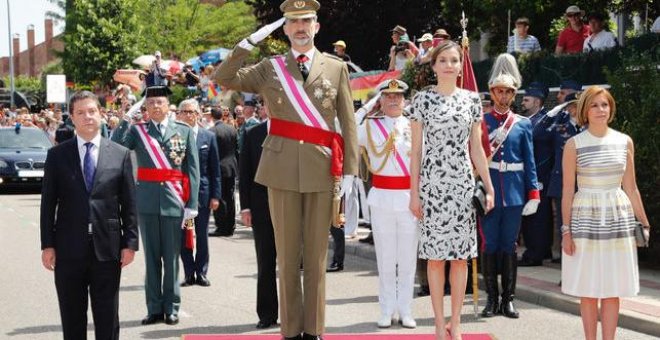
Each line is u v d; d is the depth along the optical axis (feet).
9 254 55.26
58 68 254.47
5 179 97.55
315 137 28.76
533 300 40.47
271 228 35.29
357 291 43.42
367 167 36.40
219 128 64.80
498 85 37.47
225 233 66.08
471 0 81.51
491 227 37.27
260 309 35.60
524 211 37.68
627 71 45.47
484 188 29.84
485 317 37.32
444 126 29.73
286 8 28.96
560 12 76.43
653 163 43.91
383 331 34.65
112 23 175.94
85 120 26.55
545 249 47.88
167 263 36.17
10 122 129.08
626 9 65.31
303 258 29.84
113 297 26.91
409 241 35.58
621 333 34.53
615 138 29.19
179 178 36.55
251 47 28.45
